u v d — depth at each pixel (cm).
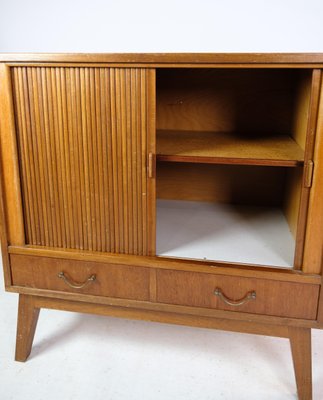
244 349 124
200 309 104
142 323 137
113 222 103
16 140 101
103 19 150
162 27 147
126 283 106
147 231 102
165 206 145
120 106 94
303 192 92
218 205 146
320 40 138
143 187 98
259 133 132
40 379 111
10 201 107
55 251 107
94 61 91
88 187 102
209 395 106
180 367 116
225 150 105
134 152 96
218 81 131
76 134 98
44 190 104
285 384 110
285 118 131
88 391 107
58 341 127
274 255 106
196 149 106
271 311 101
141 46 150
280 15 138
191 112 135
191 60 87
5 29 158
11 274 113
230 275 100
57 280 110
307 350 102
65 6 151
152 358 120
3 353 121
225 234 121
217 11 142
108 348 124
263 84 129
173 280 103
